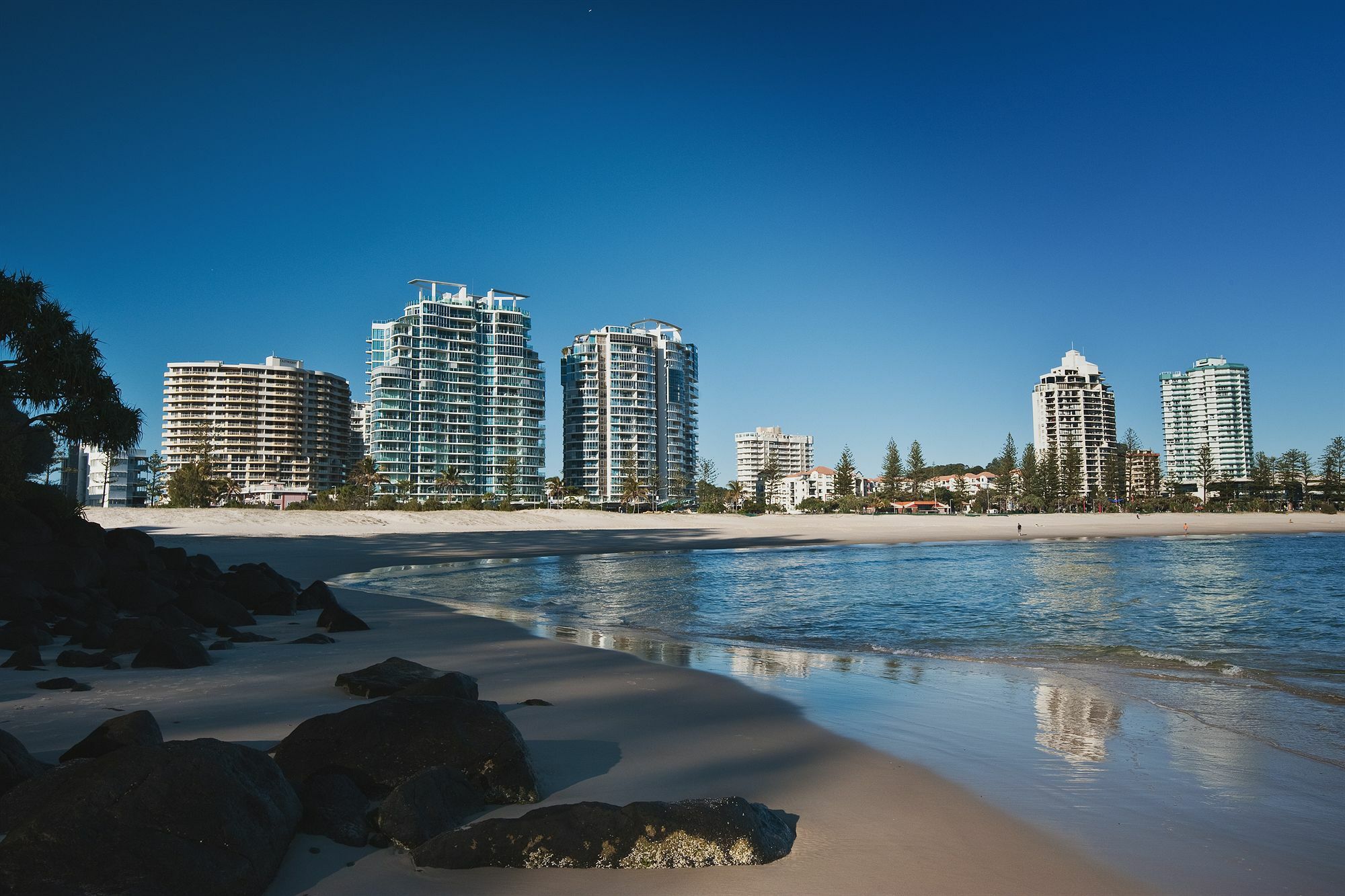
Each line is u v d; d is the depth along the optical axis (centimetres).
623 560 4362
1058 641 1516
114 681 934
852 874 434
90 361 2195
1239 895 422
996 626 1745
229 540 4906
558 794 555
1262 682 1055
